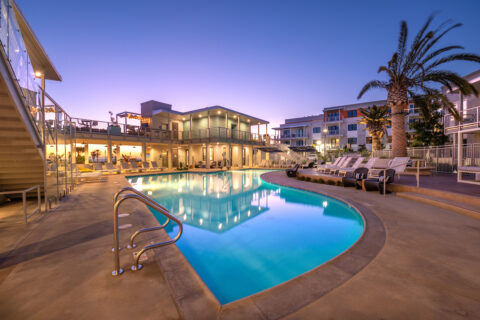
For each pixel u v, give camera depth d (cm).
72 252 296
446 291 203
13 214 493
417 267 248
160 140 1948
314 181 1098
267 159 2944
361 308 182
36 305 187
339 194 744
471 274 232
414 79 1160
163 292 210
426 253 283
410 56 1129
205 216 618
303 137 3909
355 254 284
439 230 371
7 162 552
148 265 261
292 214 617
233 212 655
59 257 281
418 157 1470
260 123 2844
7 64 387
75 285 219
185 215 629
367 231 370
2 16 366
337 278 229
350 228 500
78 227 401
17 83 421
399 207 541
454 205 498
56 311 180
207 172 1870
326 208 678
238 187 1098
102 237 352
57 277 233
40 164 581
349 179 877
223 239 445
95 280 228
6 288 212
